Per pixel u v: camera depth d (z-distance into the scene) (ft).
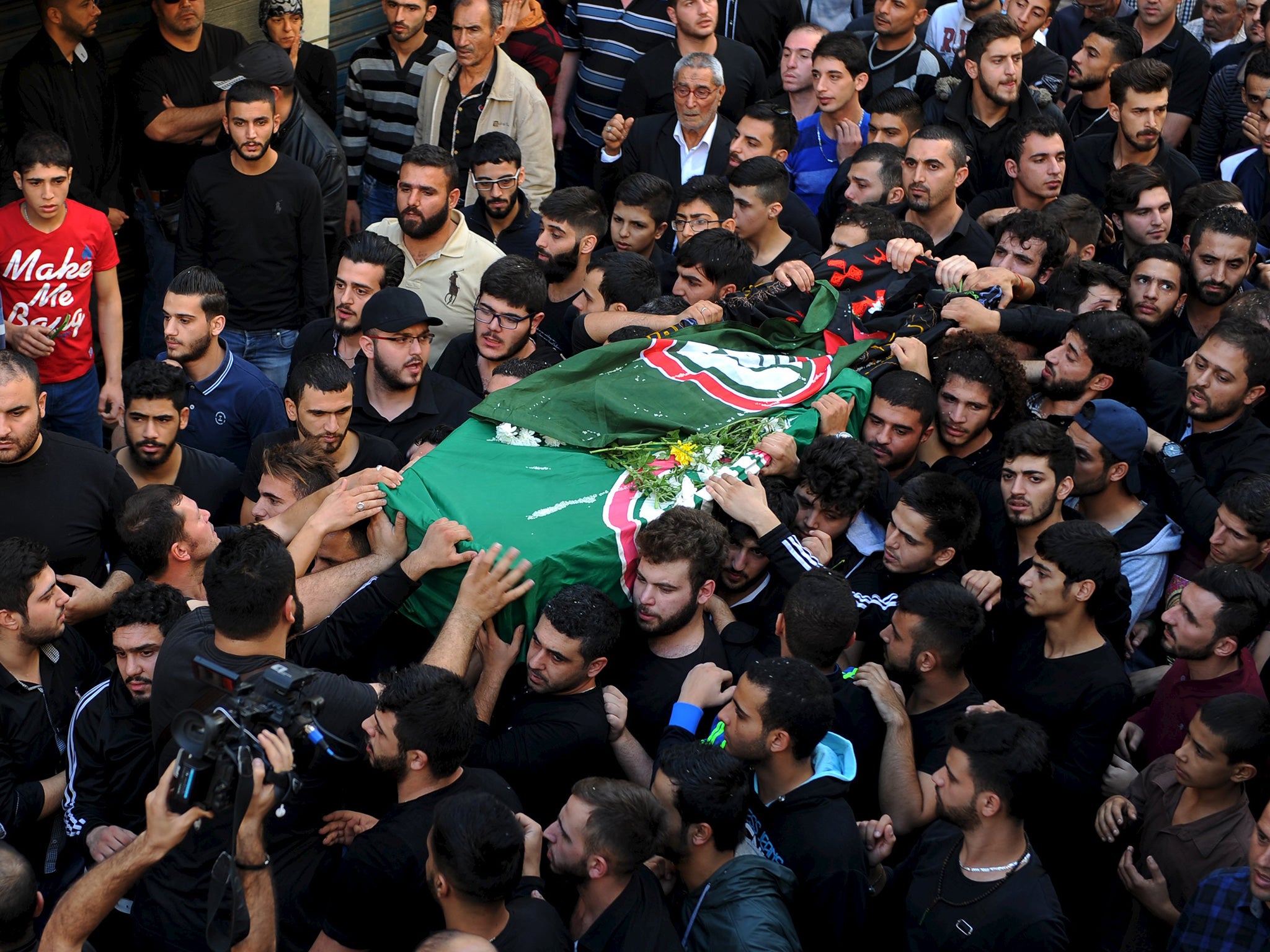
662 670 13.10
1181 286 18.40
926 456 16.15
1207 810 11.94
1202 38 31.42
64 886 13.26
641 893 10.73
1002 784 10.69
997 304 17.71
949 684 12.82
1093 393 16.34
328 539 13.79
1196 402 16.14
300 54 25.84
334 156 23.81
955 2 28.99
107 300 20.83
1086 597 12.94
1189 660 13.05
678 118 24.09
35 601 12.86
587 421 14.71
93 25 22.22
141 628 12.39
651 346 15.90
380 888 10.70
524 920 10.34
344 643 12.77
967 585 13.84
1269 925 10.68
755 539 13.87
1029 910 10.70
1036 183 21.56
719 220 20.49
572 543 13.05
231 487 17.20
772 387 15.34
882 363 16.24
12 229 19.56
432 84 25.41
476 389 19.31
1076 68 25.85
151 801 9.71
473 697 11.75
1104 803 12.88
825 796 11.50
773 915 10.65
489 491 13.74
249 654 11.30
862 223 18.56
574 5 27.61
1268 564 14.57
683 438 14.60
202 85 23.72
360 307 18.67
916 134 20.08
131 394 16.01
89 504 15.39
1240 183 24.02
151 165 23.70
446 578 13.17
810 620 12.50
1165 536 15.56
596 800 10.55
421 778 11.02
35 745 13.30
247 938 10.07
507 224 22.93
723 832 10.86
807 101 25.52
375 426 17.56
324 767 11.35
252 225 21.62
